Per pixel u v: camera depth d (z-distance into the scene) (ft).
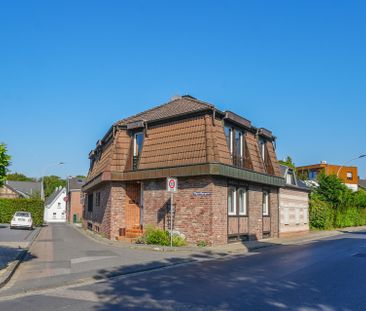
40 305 27.61
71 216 219.41
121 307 26.68
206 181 64.54
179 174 65.72
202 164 63.31
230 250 58.75
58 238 83.30
